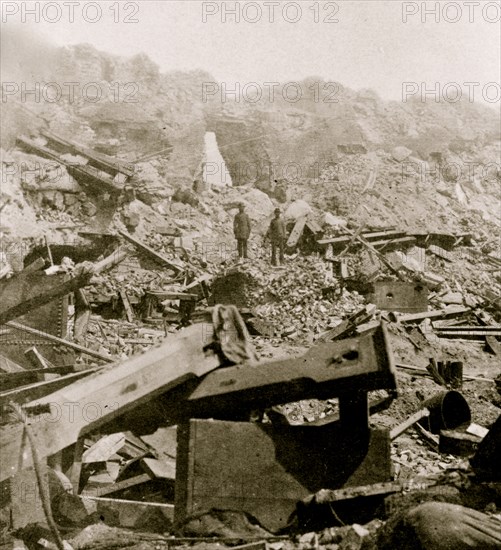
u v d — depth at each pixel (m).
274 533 5.18
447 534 4.20
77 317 12.39
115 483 6.75
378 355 5.20
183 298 19.19
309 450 5.44
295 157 36.28
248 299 19.11
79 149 25.12
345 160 36.31
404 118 40.44
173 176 32.34
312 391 5.32
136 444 7.84
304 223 24.88
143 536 5.45
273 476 5.32
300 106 38.59
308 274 20.20
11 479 5.59
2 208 21.03
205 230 28.25
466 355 15.92
